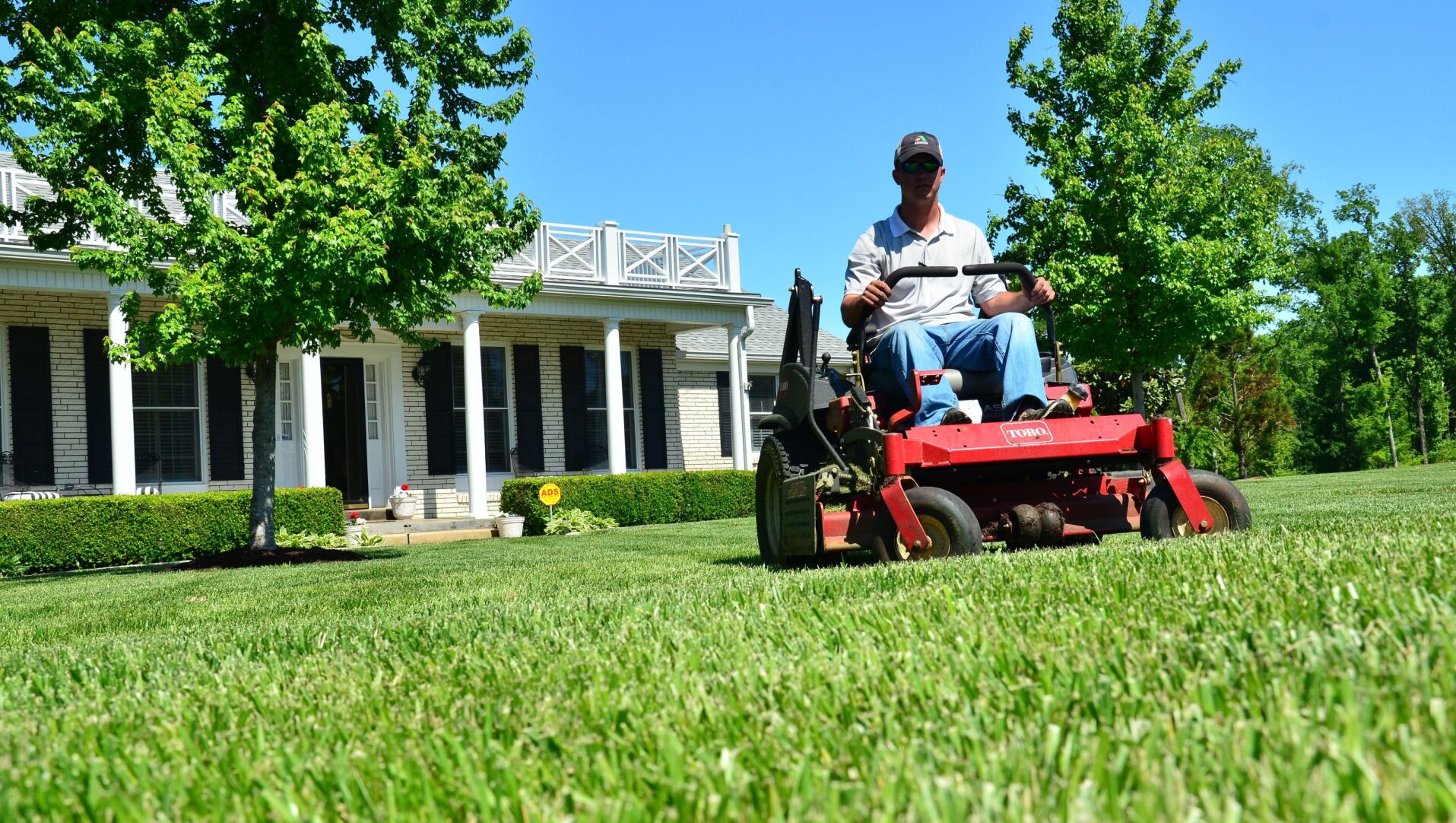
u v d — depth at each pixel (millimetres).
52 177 10242
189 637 4488
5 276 13867
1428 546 3240
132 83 9914
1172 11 19172
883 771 1479
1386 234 52250
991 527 5402
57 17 10547
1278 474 37844
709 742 1784
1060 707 1795
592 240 18953
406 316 11039
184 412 16078
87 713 2549
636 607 3936
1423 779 1188
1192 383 31344
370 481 17953
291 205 9992
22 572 12461
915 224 6020
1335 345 50156
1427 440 53281
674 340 21047
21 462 14867
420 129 10867
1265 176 36938
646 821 1384
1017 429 5129
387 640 3598
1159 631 2342
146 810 1621
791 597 3824
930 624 2711
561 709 2160
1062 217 18391
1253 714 1595
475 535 16672
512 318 19234
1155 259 18141
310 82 10742
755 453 22797
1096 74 18688
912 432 5070
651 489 17812
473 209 10953
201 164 10695
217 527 13797
